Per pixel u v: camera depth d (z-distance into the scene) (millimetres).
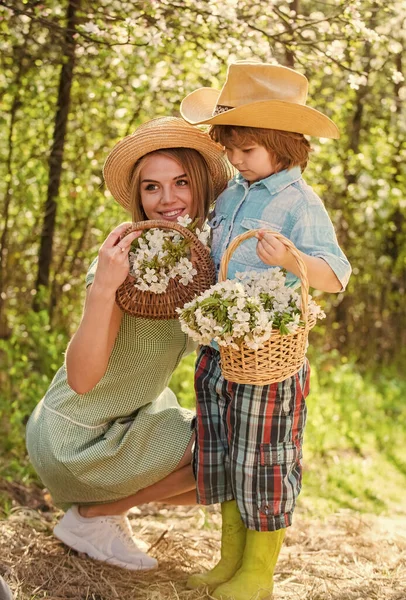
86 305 2455
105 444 2662
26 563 2736
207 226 2541
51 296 5664
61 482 2746
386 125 6938
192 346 2760
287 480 2494
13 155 5641
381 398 6320
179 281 2396
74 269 5777
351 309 7879
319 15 4469
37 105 5414
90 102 5328
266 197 2482
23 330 5531
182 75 4750
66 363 2557
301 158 2512
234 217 2531
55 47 4820
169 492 2771
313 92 6207
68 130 5445
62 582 2656
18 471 3801
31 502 3514
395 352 7969
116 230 2412
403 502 4250
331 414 5277
